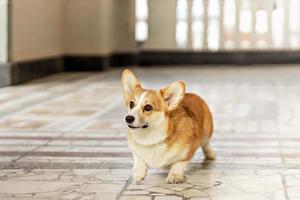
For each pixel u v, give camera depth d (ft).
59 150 20.29
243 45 65.46
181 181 15.78
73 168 17.57
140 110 14.88
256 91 39.63
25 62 44.62
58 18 54.90
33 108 31.37
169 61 65.87
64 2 57.21
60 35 55.72
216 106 32.53
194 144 16.16
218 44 65.67
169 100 15.28
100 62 57.72
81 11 57.31
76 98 35.86
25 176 16.60
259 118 28.17
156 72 56.49
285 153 19.80
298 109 31.19
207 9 65.82
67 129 24.81
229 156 19.33
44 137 22.86
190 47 65.87
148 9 66.18
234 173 16.93
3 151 20.12
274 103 33.65
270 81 46.47
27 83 44.39
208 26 65.72
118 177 16.43
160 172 16.85
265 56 65.36
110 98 35.96
